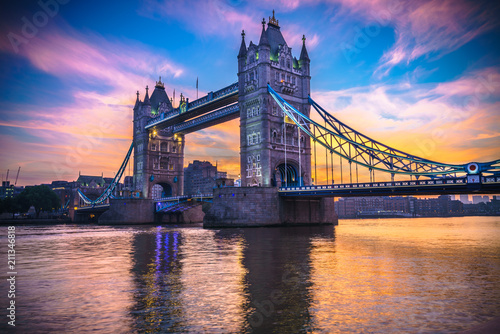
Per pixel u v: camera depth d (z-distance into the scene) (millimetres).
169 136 133625
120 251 35812
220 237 49562
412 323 12938
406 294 16906
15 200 146875
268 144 79062
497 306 14930
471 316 13664
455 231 69250
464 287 18250
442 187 51375
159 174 129875
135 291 18125
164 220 122688
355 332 12141
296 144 84812
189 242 43344
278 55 84375
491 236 52812
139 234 62594
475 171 48094
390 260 27141
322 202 82500
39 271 24391
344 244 39094
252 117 83250
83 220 158500
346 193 63719
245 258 28844
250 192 72625
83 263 27812
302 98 87688
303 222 78625
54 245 43938
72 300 16562
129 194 128875
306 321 13297
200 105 101125
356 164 67812
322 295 16859
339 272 22375
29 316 14266
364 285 18797
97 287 19141
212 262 26984
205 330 12531
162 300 16359
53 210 174625
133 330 12633
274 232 58688
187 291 17922
